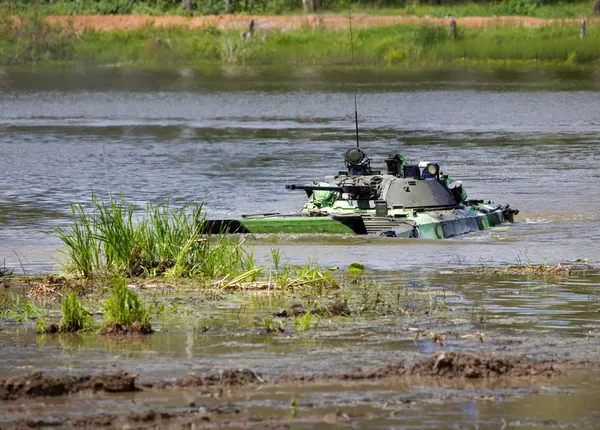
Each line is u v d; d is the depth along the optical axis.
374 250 65.75
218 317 46.94
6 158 115.75
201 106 169.62
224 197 89.81
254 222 71.56
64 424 31.83
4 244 69.31
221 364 38.59
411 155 116.31
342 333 43.53
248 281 55.34
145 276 57.59
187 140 131.12
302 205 85.19
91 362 39.06
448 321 45.75
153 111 164.25
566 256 64.56
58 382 35.28
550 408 33.50
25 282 56.28
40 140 131.88
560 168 106.25
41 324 44.25
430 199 75.12
